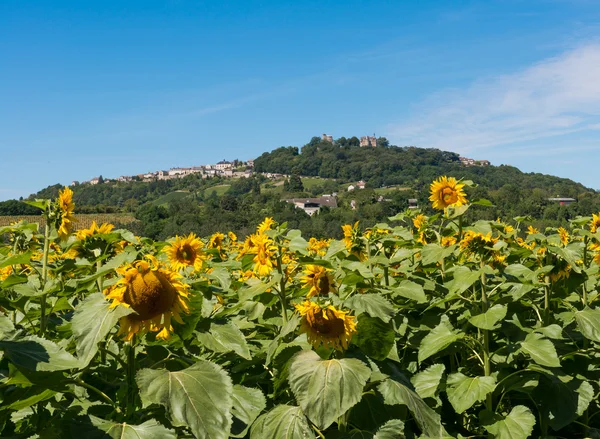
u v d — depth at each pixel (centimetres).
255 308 491
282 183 19725
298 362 344
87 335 300
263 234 461
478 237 483
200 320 374
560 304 560
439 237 649
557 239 533
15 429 333
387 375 370
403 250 566
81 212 8800
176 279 334
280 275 437
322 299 396
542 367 430
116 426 286
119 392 341
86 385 300
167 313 322
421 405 361
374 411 384
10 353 270
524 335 457
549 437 439
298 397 330
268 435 332
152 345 375
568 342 510
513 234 627
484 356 434
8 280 394
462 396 394
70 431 281
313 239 1106
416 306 550
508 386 430
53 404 338
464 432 458
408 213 740
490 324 400
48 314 421
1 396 295
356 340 377
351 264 432
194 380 299
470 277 434
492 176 13600
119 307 304
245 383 429
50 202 425
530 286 501
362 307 355
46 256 415
